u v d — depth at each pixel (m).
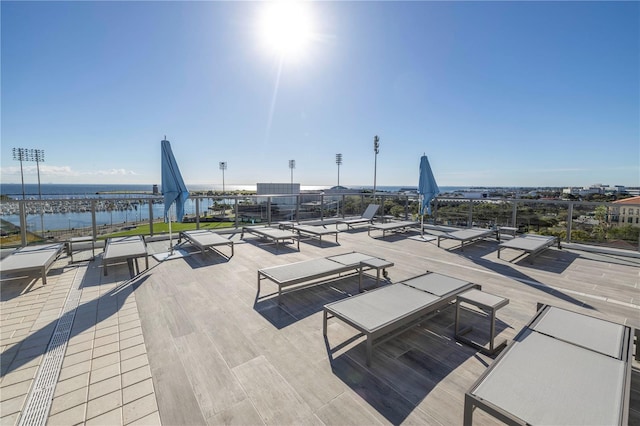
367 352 2.09
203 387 1.88
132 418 1.63
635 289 3.68
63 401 1.76
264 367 2.09
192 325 2.72
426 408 1.70
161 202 6.77
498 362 1.56
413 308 2.38
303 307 3.13
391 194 9.93
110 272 4.34
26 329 2.65
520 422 1.15
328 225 9.00
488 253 5.62
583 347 1.71
